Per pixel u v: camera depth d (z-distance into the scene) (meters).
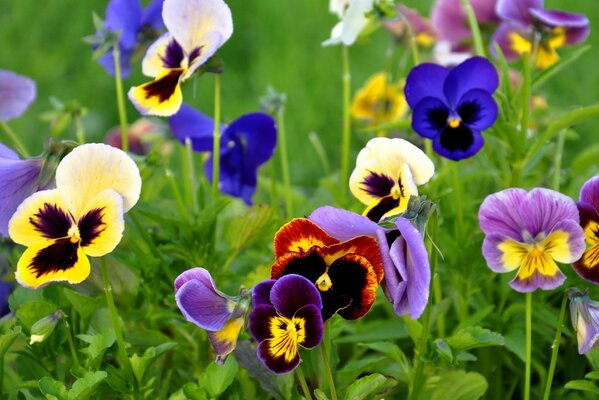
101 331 1.05
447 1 1.32
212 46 1.01
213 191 1.11
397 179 0.98
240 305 0.95
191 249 1.08
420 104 1.05
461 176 1.15
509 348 1.07
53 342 1.06
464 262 1.10
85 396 0.99
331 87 2.29
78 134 1.22
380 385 0.98
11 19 2.66
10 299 1.07
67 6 2.70
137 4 1.17
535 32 1.17
